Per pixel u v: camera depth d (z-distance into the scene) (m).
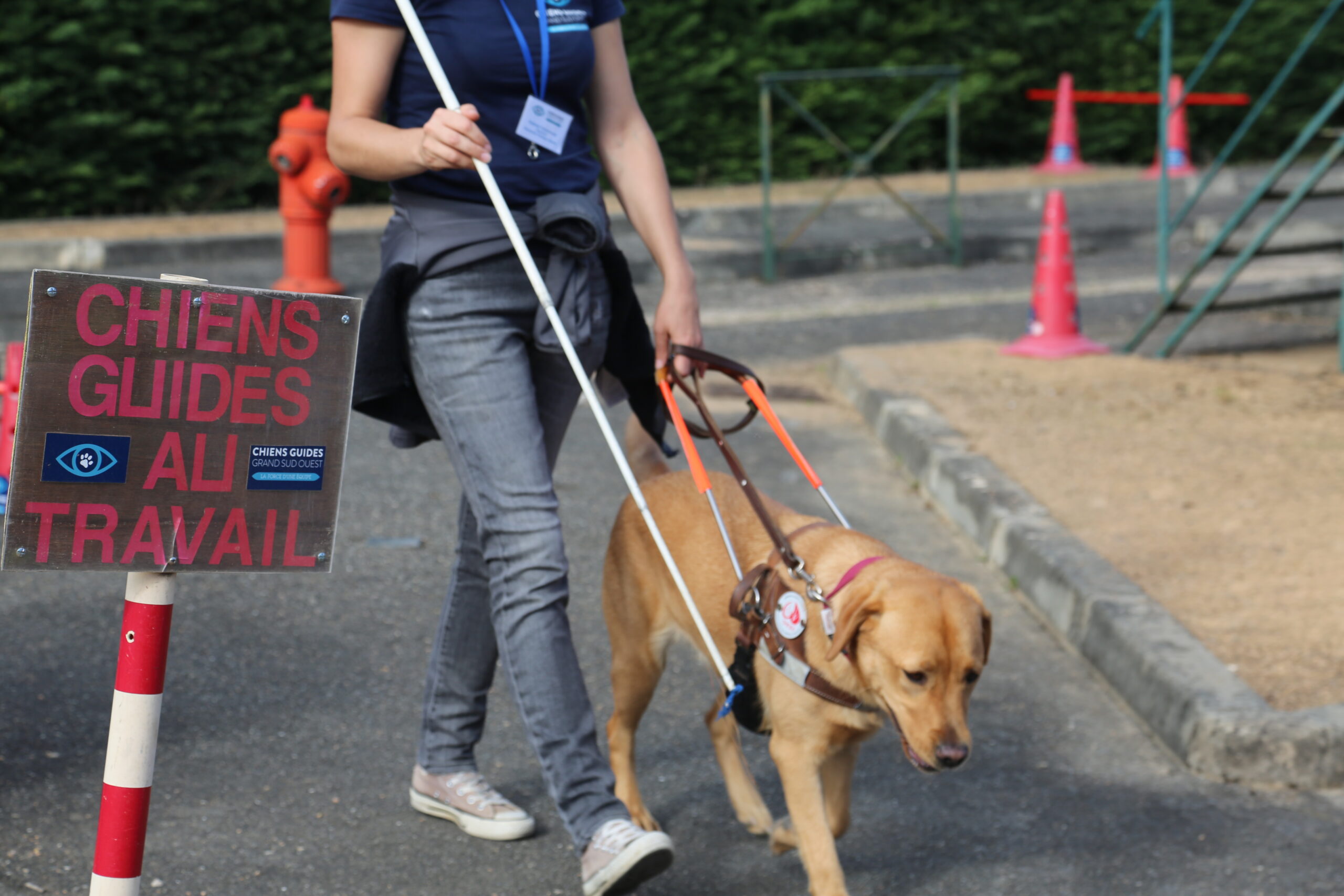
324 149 12.48
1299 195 10.11
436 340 3.64
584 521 7.11
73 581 6.05
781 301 13.82
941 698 3.46
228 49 17.23
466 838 4.09
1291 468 7.52
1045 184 20.33
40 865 3.78
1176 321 12.31
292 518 2.72
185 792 4.27
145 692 2.66
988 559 6.76
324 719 4.84
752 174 21.02
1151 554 6.20
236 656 5.34
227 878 3.79
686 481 4.38
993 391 9.36
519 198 3.66
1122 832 4.21
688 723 4.96
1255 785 4.53
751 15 20.62
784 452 8.56
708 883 3.91
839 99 21.03
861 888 3.89
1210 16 23.41
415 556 6.57
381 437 8.74
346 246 15.84
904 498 7.80
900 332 12.25
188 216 17.56
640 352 4.07
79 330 2.47
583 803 3.49
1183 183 20.27
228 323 2.61
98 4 16.09
